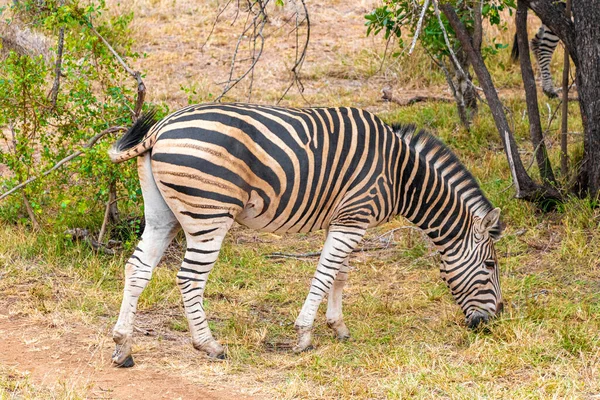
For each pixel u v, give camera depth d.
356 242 9.25
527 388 8.08
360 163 9.06
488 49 16.69
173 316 10.37
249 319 10.29
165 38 24.08
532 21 24.62
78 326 9.77
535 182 13.55
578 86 13.20
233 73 21.61
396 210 9.60
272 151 8.58
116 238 12.72
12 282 10.93
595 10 12.45
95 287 10.89
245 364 8.94
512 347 9.10
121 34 12.89
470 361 8.93
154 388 8.08
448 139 16.50
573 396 7.79
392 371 8.66
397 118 17.66
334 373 8.66
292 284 11.59
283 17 25.45
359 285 11.64
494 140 16.69
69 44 12.16
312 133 8.83
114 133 12.45
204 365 8.80
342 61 21.80
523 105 18.28
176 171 8.25
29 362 8.59
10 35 18.72
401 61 20.91
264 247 12.98
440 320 10.24
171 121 8.43
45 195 13.77
